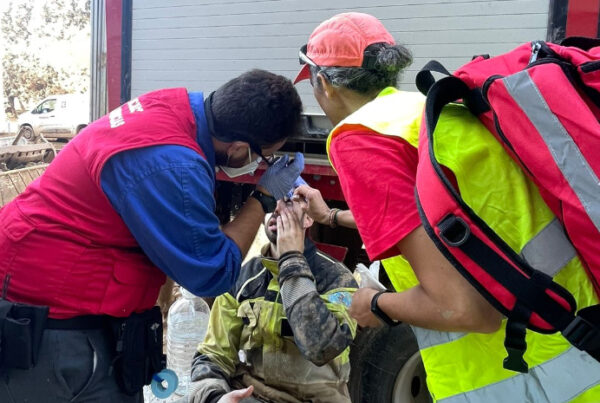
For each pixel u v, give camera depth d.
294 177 1.77
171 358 3.06
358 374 2.35
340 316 1.83
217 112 1.59
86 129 1.65
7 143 12.57
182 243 1.49
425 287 1.11
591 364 1.16
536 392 1.18
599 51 1.15
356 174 1.18
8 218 1.60
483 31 2.35
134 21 3.16
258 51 2.84
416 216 1.11
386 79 1.43
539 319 1.00
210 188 1.55
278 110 1.58
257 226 1.75
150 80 3.16
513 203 1.05
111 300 1.60
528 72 1.01
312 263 1.95
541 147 0.98
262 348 1.93
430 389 1.34
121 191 1.48
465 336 1.25
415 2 2.45
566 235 1.04
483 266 0.97
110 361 1.65
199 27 2.98
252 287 1.98
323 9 2.65
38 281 1.56
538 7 2.26
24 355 1.50
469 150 1.06
